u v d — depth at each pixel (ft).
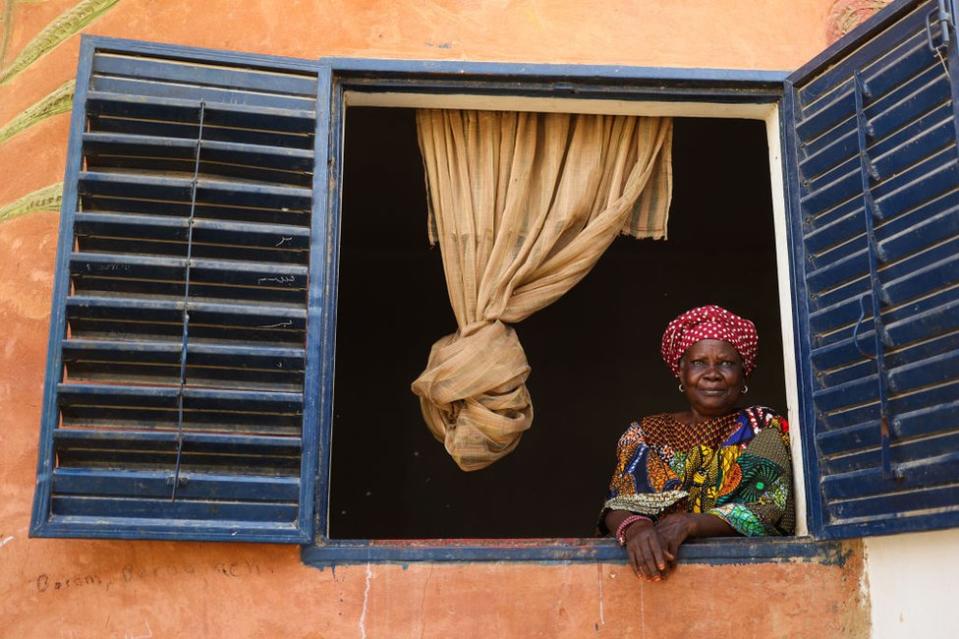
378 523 21.44
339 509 21.40
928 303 9.35
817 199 10.55
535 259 11.64
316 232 10.35
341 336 21.86
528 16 11.53
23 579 10.03
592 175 11.80
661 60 11.47
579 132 11.88
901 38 10.12
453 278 11.71
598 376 22.04
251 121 10.52
